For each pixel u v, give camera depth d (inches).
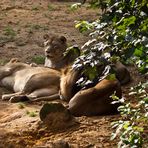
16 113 502.9
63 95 547.2
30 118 482.3
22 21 1053.2
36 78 577.3
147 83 294.4
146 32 243.9
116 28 253.0
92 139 421.4
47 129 450.3
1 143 420.2
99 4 265.6
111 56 258.2
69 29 981.8
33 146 414.3
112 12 255.6
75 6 271.6
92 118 473.4
